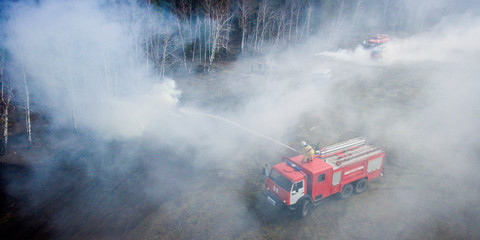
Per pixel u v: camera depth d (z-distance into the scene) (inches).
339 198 486.9
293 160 480.1
